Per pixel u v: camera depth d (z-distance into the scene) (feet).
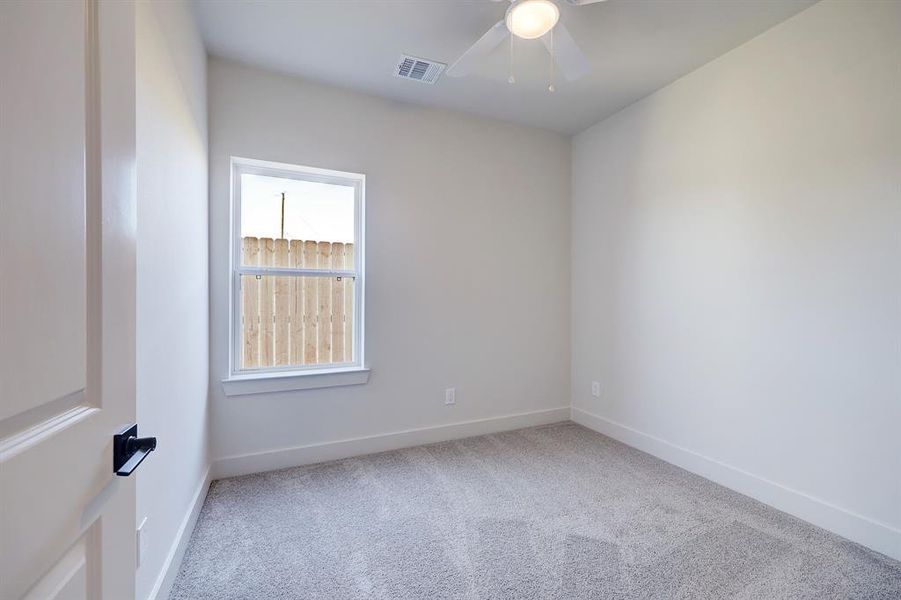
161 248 4.60
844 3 6.03
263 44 7.36
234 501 6.98
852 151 5.98
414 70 8.22
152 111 4.28
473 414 10.40
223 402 7.91
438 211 9.91
